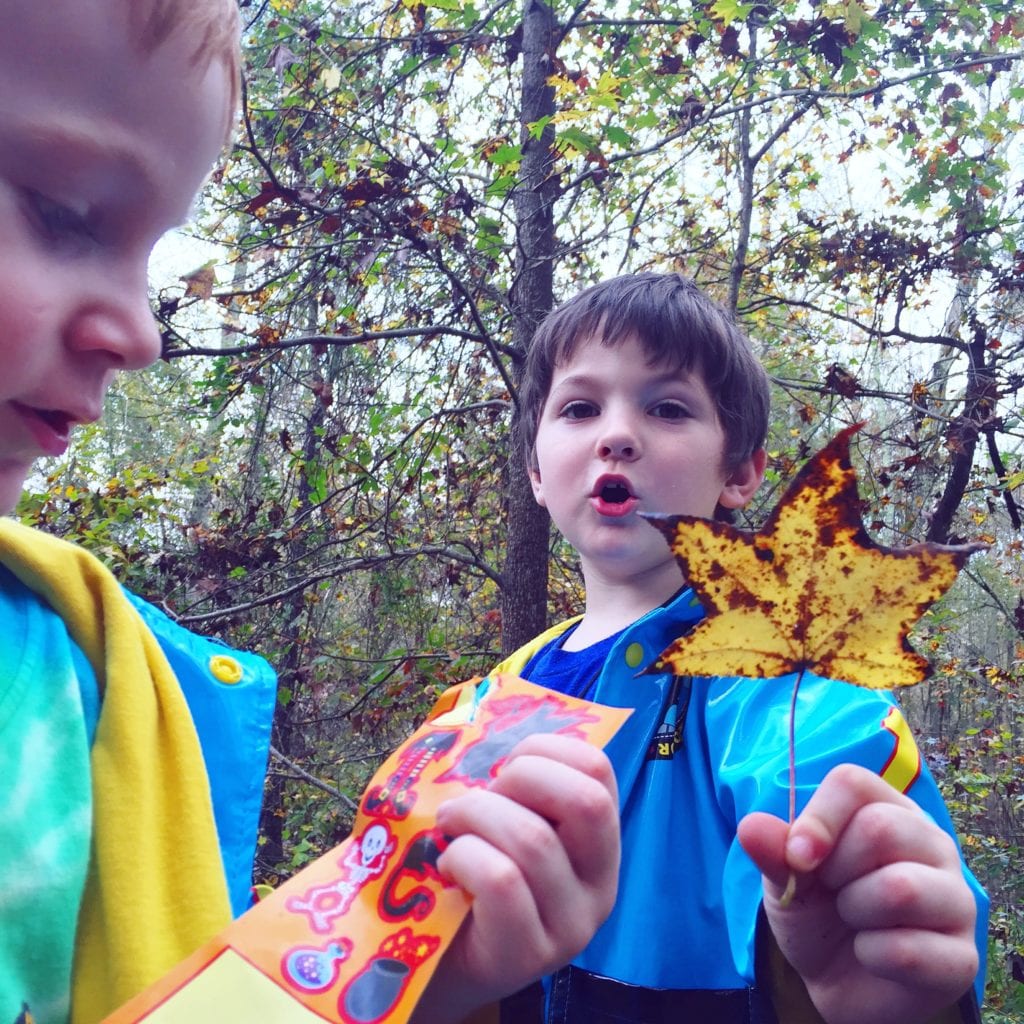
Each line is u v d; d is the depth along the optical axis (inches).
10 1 10.3
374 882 11.1
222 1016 9.9
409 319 60.8
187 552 57.9
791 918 11.6
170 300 38.9
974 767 83.0
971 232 60.5
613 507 20.3
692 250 62.1
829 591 11.3
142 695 13.8
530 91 53.4
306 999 10.0
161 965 12.1
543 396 24.7
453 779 11.6
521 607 51.3
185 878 13.0
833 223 66.7
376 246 45.5
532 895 10.3
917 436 66.7
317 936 10.6
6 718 12.3
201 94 11.5
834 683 15.0
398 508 63.7
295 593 56.0
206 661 16.2
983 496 73.7
